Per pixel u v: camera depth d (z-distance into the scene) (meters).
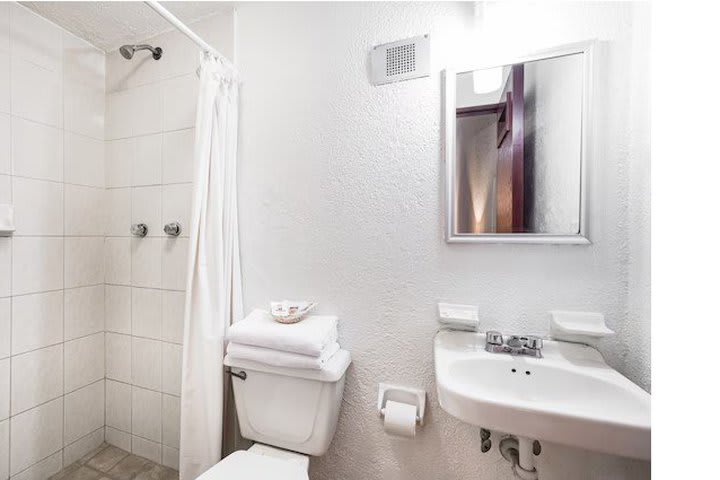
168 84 1.31
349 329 1.09
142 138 1.36
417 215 1.02
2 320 1.13
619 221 0.84
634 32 0.82
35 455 1.21
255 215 1.20
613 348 0.85
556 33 0.88
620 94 0.83
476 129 0.95
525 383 0.82
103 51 1.44
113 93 1.42
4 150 1.12
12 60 1.14
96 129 1.41
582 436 0.58
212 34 1.25
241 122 1.21
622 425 0.56
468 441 0.98
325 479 1.12
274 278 1.18
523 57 0.90
